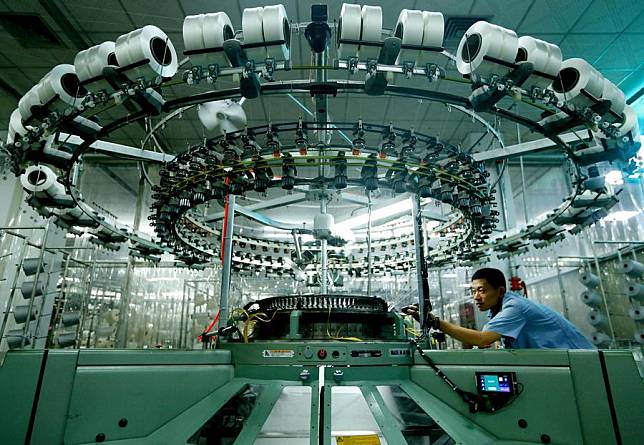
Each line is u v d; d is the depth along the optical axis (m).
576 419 2.39
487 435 2.50
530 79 2.61
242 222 10.52
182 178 3.55
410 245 5.96
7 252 7.36
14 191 7.80
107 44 2.57
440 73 2.56
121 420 2.46
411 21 2.48
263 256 5.75
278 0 5.29
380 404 2.56
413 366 3.00
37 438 2.28
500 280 3.55
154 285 8.55
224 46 2.45
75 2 5.34
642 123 7.80
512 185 10.55
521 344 3.12
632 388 2.35
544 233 5.31
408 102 7.14
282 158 3.26
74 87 2.79
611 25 5.77
